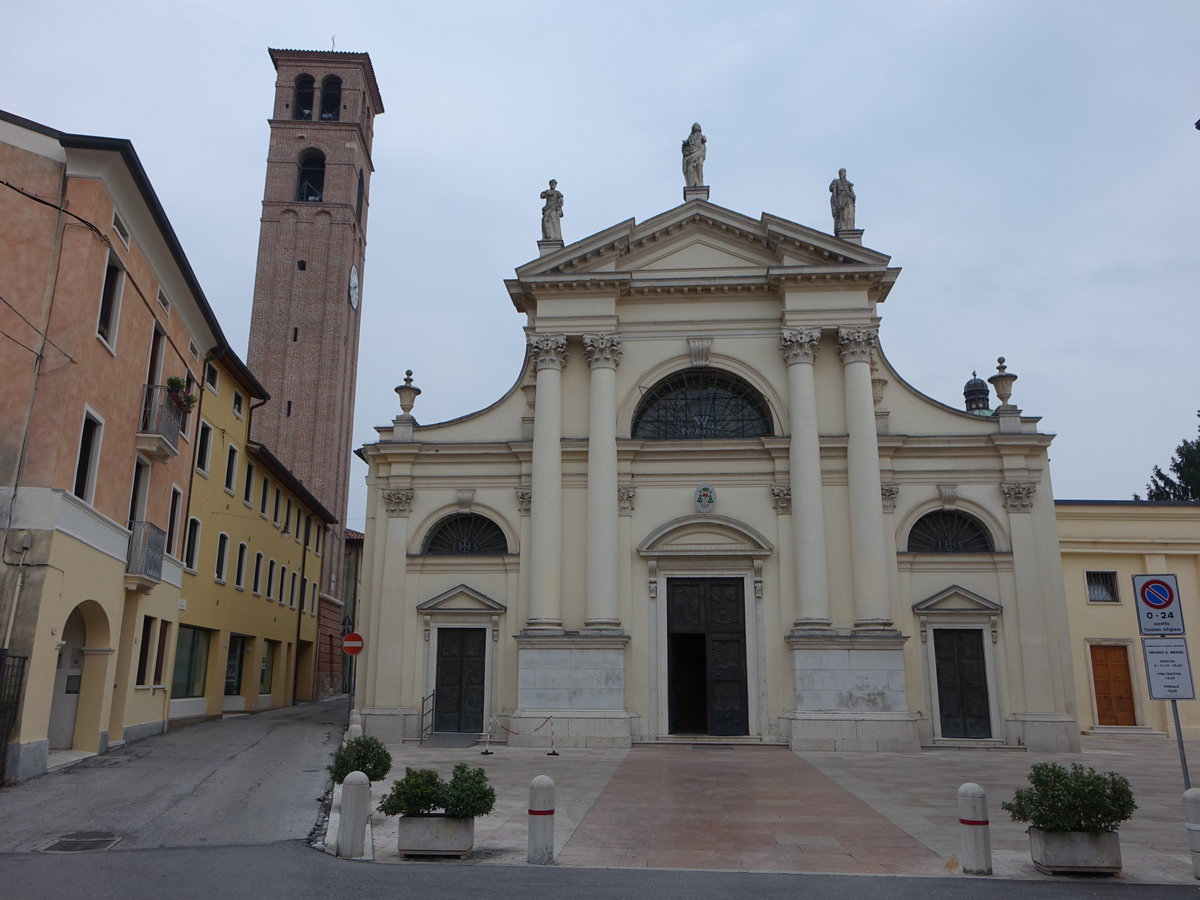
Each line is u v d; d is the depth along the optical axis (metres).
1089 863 9.61
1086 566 30.38
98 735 18.23
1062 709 24.25
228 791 14.50
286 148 52.47
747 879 9.30
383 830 11.77
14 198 16.50
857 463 25.22
